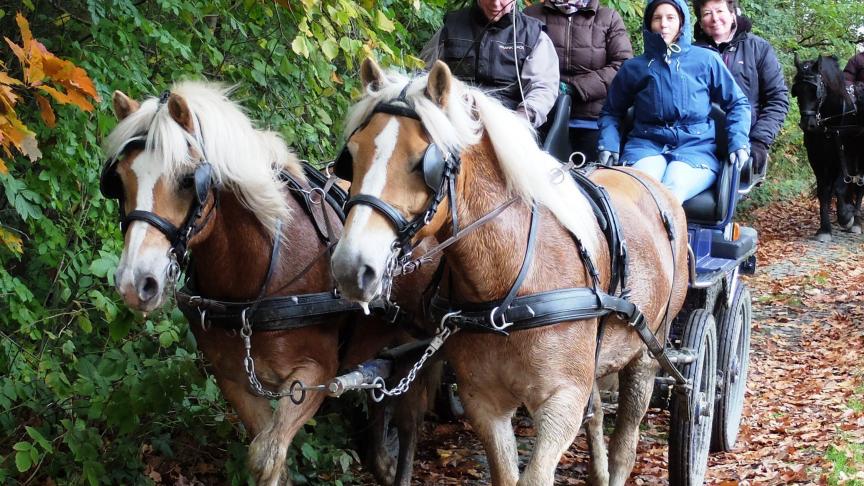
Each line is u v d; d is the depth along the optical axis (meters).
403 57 5.57
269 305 3.69
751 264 6.22
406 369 3.81
